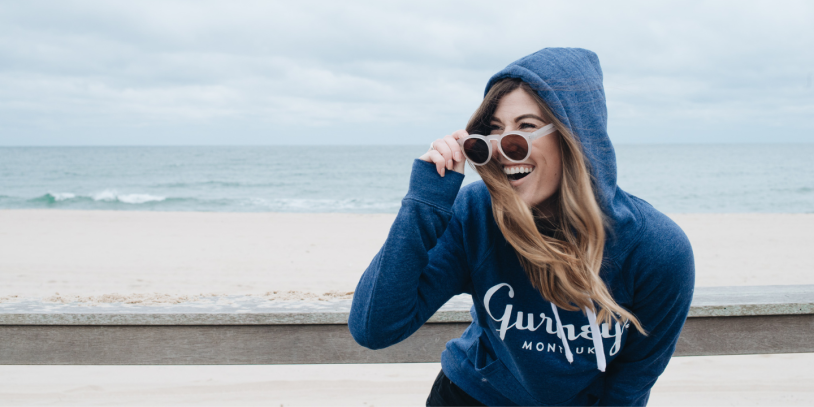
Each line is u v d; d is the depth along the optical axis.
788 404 2.88
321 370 3.36
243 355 1.79
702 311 1.80
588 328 1.31
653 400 2.95
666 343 1.38
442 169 1.29
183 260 8.06
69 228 11.57
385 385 3.15
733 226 12.59
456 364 1.54
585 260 1.20
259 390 3.06
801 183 33.47
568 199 1.20
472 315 1.63
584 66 1.24
